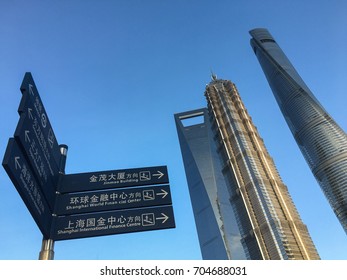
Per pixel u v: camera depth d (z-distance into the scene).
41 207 8.30
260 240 196.88
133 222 9.64
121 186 10.73
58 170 10.21
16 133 7.12
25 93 7.92
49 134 9.55
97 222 9.41
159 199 10.53
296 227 197.25
